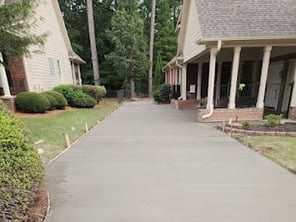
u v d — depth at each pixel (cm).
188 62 1345
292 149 521
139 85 2636
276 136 648
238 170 402
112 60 2230
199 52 1027
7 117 301
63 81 1658
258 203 294
